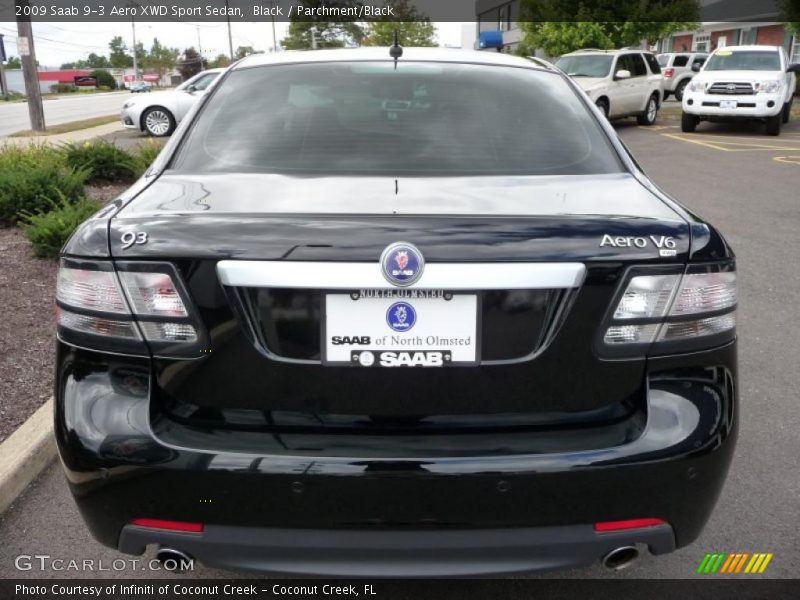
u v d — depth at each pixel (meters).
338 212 2.01
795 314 5.38
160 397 2.02
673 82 31.50
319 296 1.92
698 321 2.02
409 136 2.59
